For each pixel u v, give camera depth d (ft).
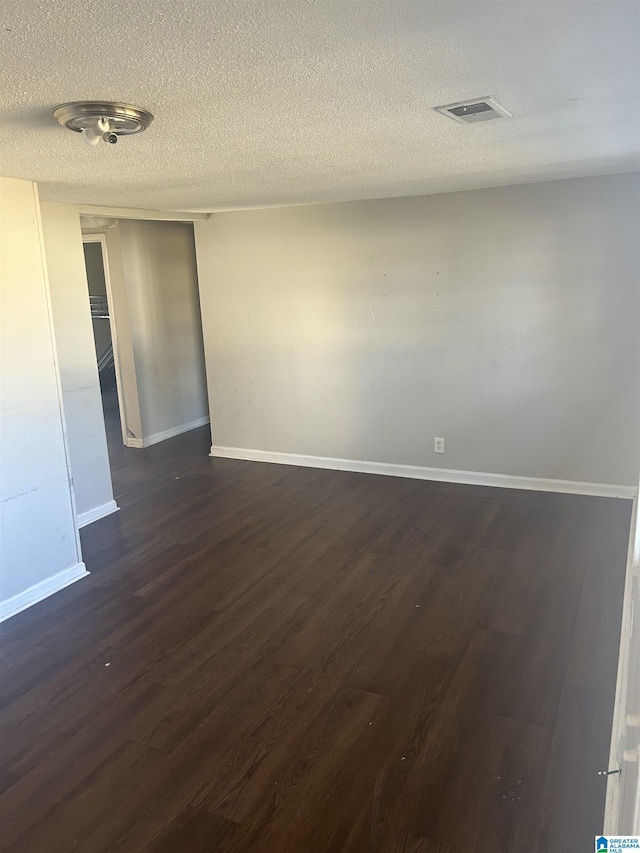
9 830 6.40
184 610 10.53
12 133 6.70
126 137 6.99
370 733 7.54
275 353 17.62
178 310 21.81
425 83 5.44
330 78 5.19
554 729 7.47
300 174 10.23
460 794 6.60
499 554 12.00
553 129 7.53
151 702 8.26
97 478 14.79
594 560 11.59
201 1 3.58
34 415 10.84
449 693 8.18
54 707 8.23
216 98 5.63
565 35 4.37
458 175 11.51
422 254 15.23
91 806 6.66
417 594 10.69
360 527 13.60
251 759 7.20
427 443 16.24
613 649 8.95
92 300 33.88
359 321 16.33
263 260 17.10
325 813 6.44
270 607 10.51
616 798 5.73
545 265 14.11
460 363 15.40
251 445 18.75
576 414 14.53
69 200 12.96
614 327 13.82
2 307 10.23
